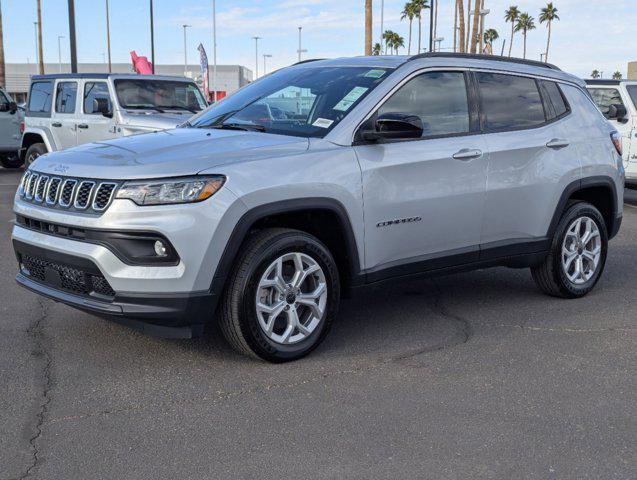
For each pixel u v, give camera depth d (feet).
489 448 10.61
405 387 12.94
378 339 15.67
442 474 9.84
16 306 17.76
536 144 17.78
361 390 12.79
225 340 15.35
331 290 14.44
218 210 12.67
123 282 12.58
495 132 17.16
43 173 14.10
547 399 12.45
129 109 36.96
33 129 42.88
